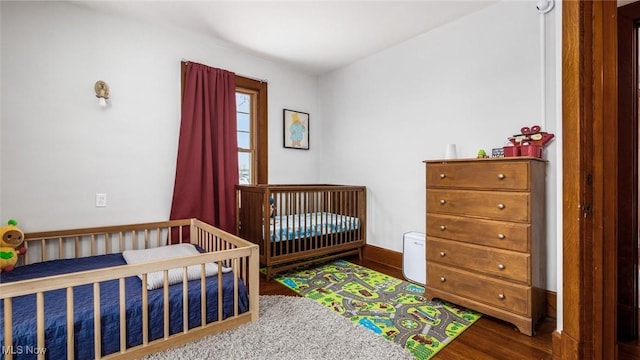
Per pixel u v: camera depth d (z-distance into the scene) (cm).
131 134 273
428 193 245
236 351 167
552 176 217
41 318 136
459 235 223
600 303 129
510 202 195
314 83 423
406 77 317
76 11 246
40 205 233
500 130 246
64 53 240
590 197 130
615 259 134
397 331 194
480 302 211
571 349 132
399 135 325
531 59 228
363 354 167
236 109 344
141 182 279
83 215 251
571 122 131
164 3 244
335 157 405
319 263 345
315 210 353
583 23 128
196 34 300
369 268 327
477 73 260
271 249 292
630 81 181
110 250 262
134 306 162
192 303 179
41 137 232
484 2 246
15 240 209
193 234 291
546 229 217
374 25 281
